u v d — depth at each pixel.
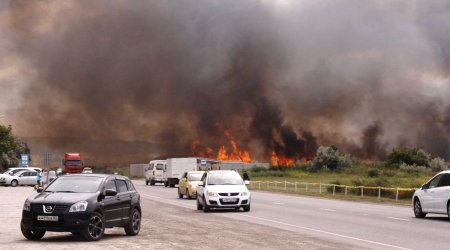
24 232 16.58
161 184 83.94
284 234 18.92
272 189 62.31
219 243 16.27
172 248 15.03
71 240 16.77
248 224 22.81
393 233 19.47
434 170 121.25
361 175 110.25
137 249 14.77
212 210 31.33
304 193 52.38
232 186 30.84
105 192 17.09
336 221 24.44
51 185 17.53
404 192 43.66
